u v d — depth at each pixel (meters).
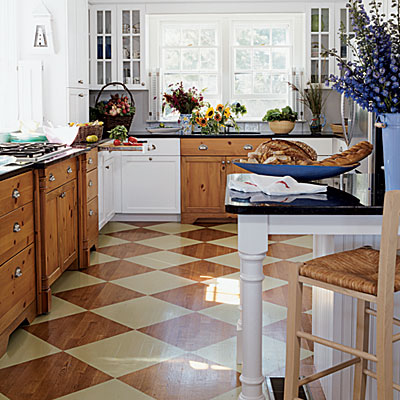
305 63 6.73
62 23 5.36
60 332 3.39
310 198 2.25
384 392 1.85
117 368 2.94
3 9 5.08
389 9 4.06
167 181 6.44
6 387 2.74
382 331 1.83
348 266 2.08
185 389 2.73
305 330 3.43
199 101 6.79
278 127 6.41
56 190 3.93
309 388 2.76
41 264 3.65
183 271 4.62
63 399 2.63
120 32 6.69
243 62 7.07
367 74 2.11
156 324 3.52
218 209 6.45
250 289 2.24
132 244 5.49
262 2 6.65
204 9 6.68
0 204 2.96
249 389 2.29
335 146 6.24
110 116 6.38
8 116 5.25
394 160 2.20
